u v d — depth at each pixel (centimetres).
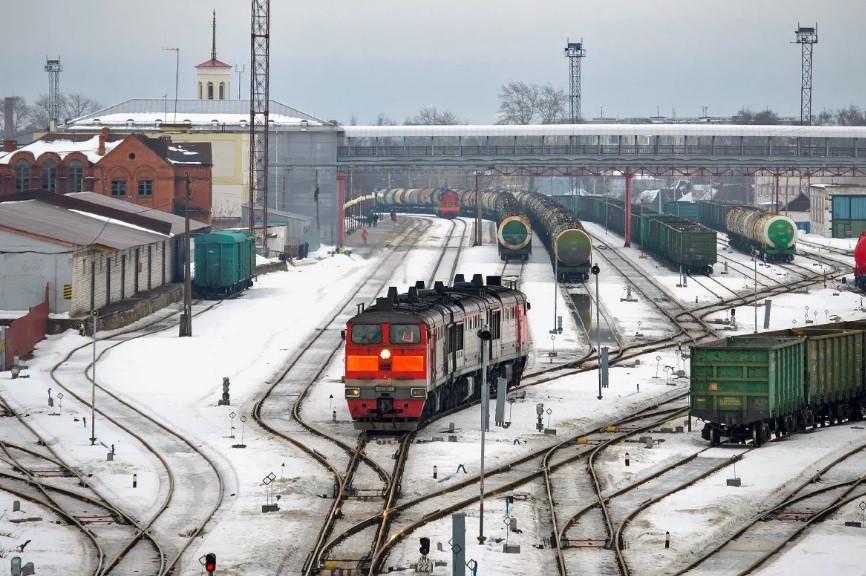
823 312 10206
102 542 3775
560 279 12288
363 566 3528
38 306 8112
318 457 4938
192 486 4522
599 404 6322
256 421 5756
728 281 12519
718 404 5234
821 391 5738
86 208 10744
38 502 4241
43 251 8481
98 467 4778
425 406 5519
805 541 3759
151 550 3703
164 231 10950
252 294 11425
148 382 6800
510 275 12825
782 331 6200
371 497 4306
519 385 6931
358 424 5416
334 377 7075
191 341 8319
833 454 5078
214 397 6412
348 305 10562
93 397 5275
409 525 3944
